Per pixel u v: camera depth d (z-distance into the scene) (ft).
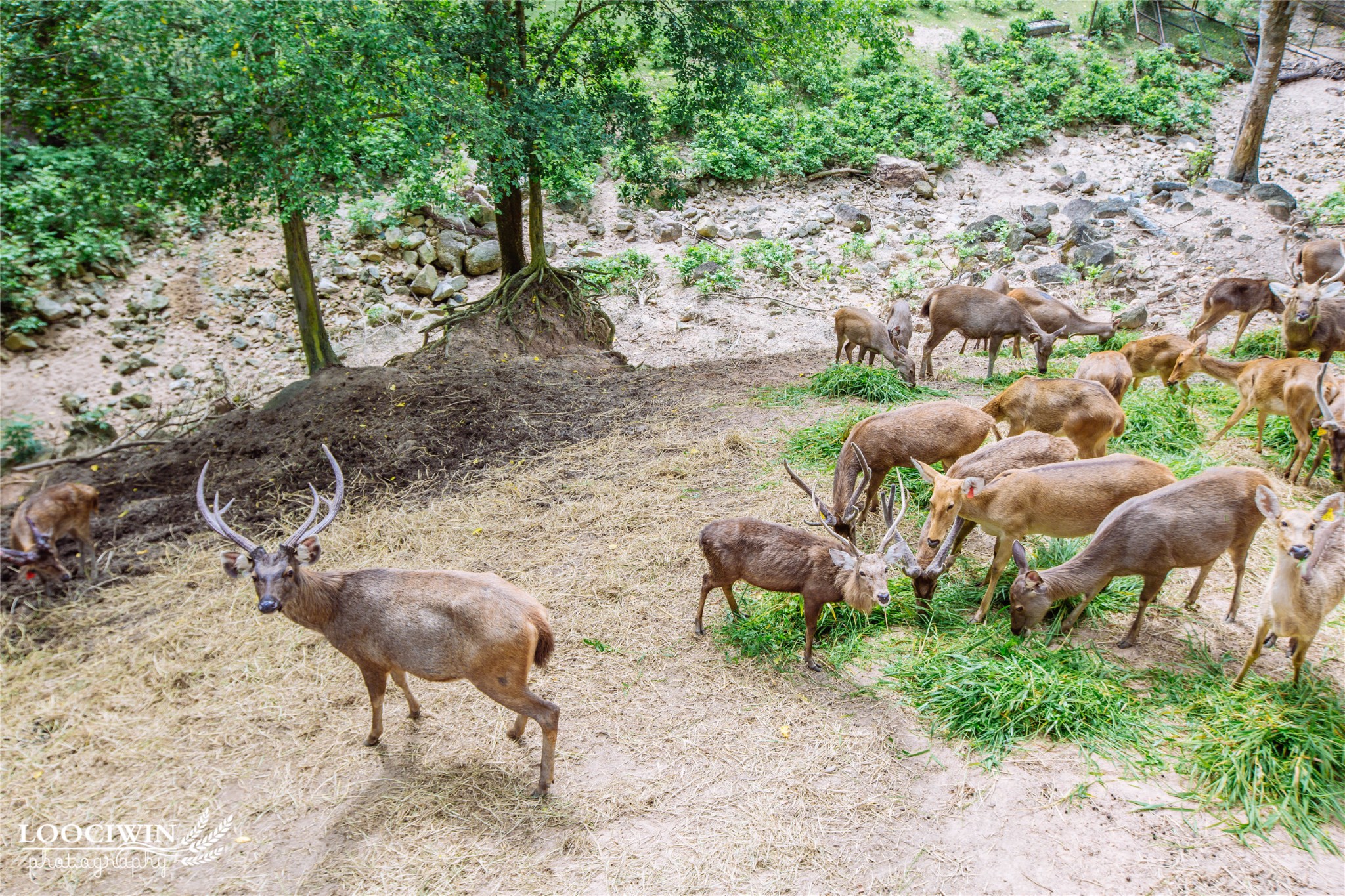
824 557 21.30
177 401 48.03
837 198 68.74
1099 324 46.44
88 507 27.27
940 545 23.48
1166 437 32.81
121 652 23.12
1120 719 19.03
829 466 31.04
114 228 34.65
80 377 48.03
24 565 25.05
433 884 16.26
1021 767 18.21
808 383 40.83
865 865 16.22
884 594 20.07
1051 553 25.67
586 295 52.95
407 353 49.16
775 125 73.05
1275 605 18.71
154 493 31.99
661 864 16.43
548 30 45.98
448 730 20.12
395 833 17.42
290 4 30.01
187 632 23.70
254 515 29.96
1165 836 16.37
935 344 42.45
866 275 61.00
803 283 60.23
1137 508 21.29
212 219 58.03
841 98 77.87
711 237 64.85
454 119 35.65
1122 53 89.51
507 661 17.62
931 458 27.40
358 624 18.19
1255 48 90.89
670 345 54.49
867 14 55.52
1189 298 55.31
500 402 37.52
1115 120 79.66
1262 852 15.93
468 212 60.54
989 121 76.23
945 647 21.79
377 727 19.57
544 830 17.31
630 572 25.88
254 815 17.95
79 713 20.86
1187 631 22.41
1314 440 29.55
